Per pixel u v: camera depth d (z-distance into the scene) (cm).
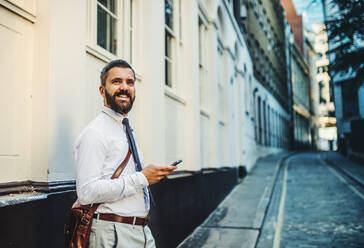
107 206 196
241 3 1588
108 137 195
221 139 1011
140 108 462
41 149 257
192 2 685
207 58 869
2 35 239
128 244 198
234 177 1167
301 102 5044
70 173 278
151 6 472
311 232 623
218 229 655
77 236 191
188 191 613
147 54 467
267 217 756
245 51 1581
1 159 235
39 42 266
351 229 631
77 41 298
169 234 507
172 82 619
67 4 285
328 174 1406
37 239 235
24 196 232
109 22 395
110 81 207
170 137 567
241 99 1395
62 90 273
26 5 264
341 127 2192
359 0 582
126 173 200
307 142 5347
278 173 1503
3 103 238
